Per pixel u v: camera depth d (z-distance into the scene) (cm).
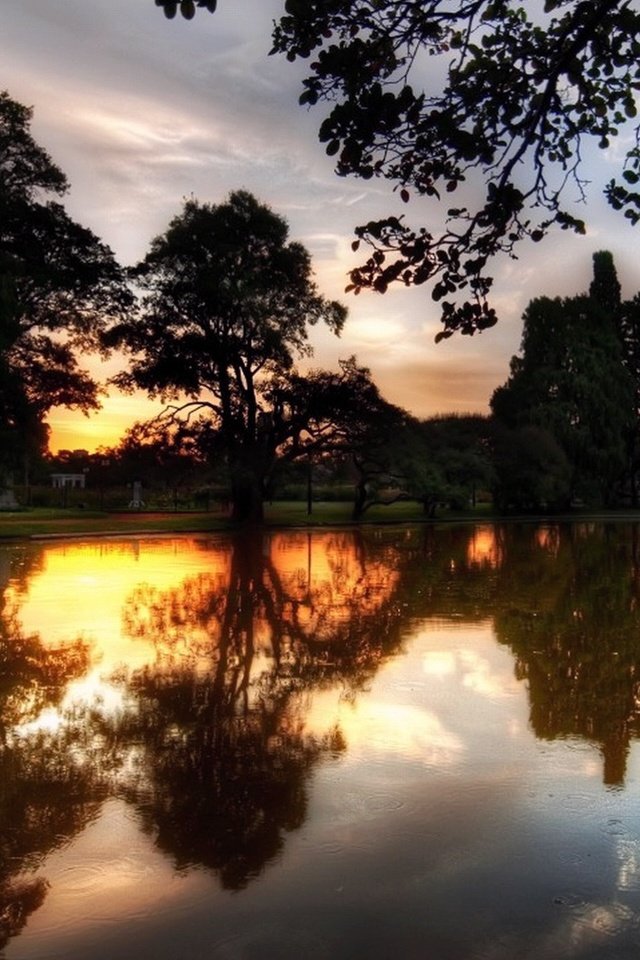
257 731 708
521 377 7181
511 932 381
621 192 575
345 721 739
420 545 3362
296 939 377
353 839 484
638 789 564
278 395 4709
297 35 488
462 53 486
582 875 437
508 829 496
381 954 364
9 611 1434
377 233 521
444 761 626
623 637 1169
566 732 705
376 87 479
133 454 4841
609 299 7831
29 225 3588
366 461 5394
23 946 373
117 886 429
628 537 3869
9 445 3744
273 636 1180
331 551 3014
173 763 624
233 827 502
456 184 512
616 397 6844
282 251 4572
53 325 4041
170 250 4512
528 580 1972
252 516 4944
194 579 1998
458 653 1050
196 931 384
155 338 4634
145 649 1080
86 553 2903
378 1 473
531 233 540
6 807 536
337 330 4722
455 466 5778
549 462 6197
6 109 3469
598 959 360
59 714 761
